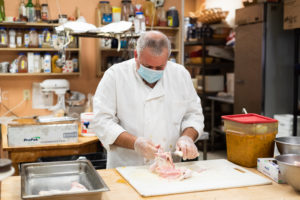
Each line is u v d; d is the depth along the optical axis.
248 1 4.05
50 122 2.45
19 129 2.38
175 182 1.40
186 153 1.60
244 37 4.06
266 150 1.64
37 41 3.13
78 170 1.52
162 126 1.81
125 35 2.56
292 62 3.87
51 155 2.48
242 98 4.16
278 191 1.33
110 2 3.37
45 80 3.09
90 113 2.79
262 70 3.77
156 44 1.57
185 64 5.34
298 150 1.53
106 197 1.26
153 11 3.38
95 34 2.51
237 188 1.36
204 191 1.33
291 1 3.39
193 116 1.91
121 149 1.81
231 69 5.37
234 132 1.67
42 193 1.21
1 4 2.97
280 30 3.78
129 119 1.80
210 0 5.45
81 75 3.40
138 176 1.48
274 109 3.88
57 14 3.24
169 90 1.85
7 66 3.08
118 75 1.81
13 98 3.22
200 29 4.96
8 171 1.06
